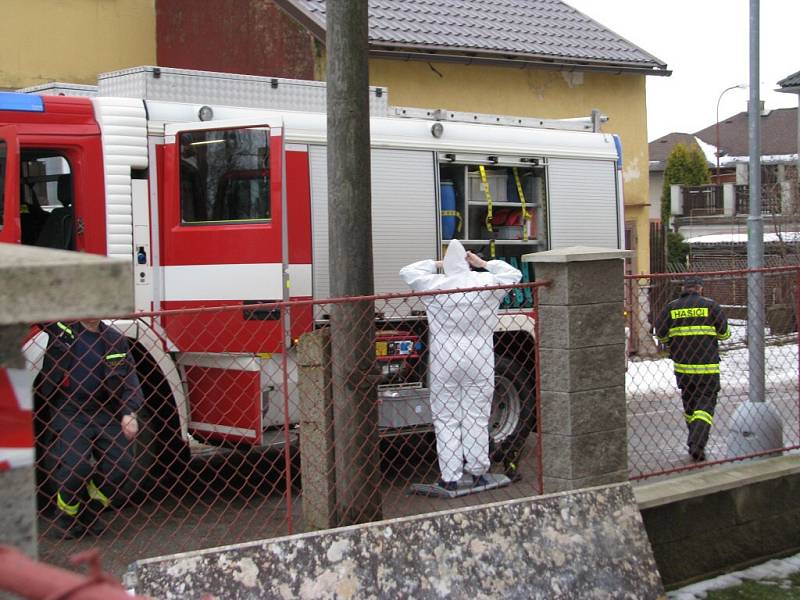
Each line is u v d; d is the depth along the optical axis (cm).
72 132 729
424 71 1545
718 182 3962
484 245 939
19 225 709
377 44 1460
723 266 2347
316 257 809
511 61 1608
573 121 1035
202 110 793
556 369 588
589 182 1013
